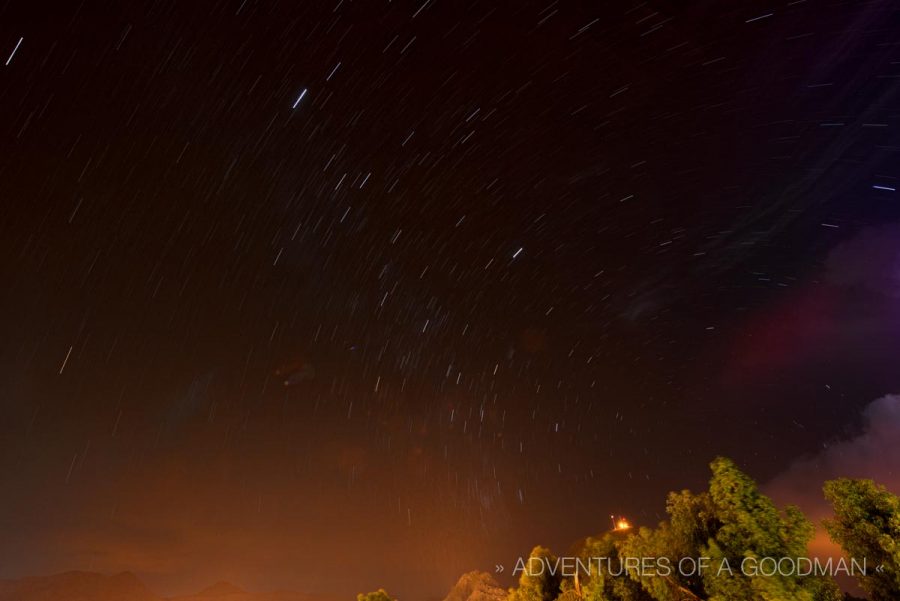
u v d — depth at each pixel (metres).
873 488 13.70
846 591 14.48
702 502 14.92
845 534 13.65
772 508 13.05
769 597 11.95
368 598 28.19
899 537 12.88
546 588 22.52
